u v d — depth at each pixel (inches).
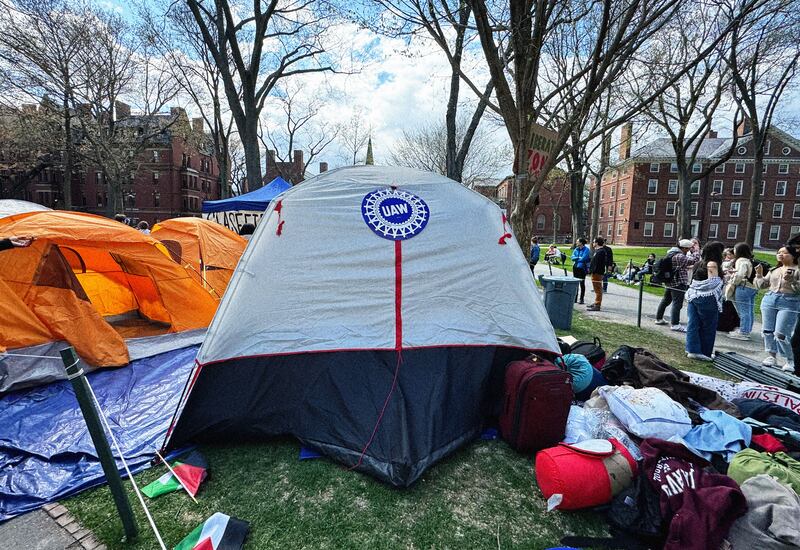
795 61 576.4
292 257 135.2
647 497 92.0
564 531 94.2
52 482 107.3
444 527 94.9
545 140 215.0
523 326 145.1
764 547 75.2
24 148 968.3
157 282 231.8
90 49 797.2
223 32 542.6
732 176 1734.7
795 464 95.2
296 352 130.1
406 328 136.7
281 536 91.6
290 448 124.3
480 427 132.3
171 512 98.2
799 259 205.0
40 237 166.2
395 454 109.7
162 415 144.9
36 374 160.6
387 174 153.4
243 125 563.2
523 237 210.4
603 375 153.6
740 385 150.1
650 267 589.9
